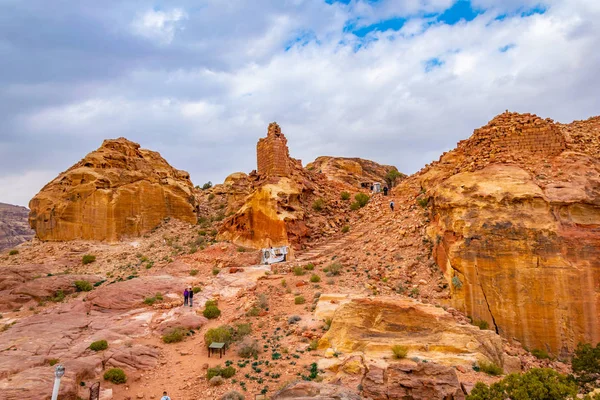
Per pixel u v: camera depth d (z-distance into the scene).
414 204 33.25
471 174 24.53
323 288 23.67
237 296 24.94
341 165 65.25
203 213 53.62
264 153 39.19
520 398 10.64
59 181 46.91
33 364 16.09
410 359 15.45
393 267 25.16
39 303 27.31
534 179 22.67
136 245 41.59
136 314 23.48
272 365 16.52
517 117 26.44
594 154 24.84
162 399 14.32
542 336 19.36
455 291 21.23
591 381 15.00
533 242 20.25
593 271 19.39
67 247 41.16
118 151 48.50
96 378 16.03
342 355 16.50
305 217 35.91
